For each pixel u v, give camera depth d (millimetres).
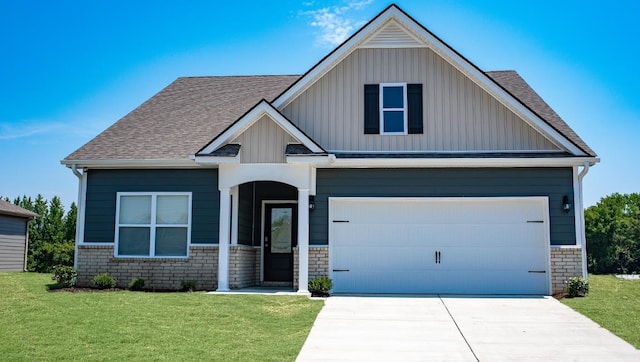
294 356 8875
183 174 16266
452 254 15508
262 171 15281
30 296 13258
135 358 8430
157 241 16219
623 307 12852
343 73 16328
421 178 15570
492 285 15344
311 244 15500
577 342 10055
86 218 16469
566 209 15180
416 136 16000
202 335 9922
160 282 15953
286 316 11844
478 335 10555
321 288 14781
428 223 15633
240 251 16141
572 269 15039
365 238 15648
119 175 16500
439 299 14289
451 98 16078
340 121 16172
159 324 10578
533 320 11805
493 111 15930
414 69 16219
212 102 19438
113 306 12000
